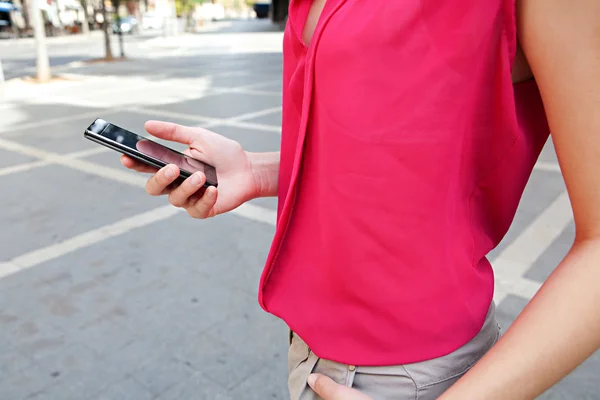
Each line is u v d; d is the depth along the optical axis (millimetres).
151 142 965
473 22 616
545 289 554
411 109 661
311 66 723
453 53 632
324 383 725
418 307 715
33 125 7402
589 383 2318
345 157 702
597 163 528
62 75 12695
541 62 567
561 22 539
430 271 706
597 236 541
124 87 10852
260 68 13664
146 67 14273
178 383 2400
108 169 5355
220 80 11672
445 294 715
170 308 2955
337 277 760
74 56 17781
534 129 701
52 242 3754
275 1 37500
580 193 546
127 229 3949
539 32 562
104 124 944
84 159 5707
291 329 849
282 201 922
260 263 3445
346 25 675
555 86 552
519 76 681
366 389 758
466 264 729
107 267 3396
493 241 766
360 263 726
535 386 534
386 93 662
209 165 1008
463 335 737
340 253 740
